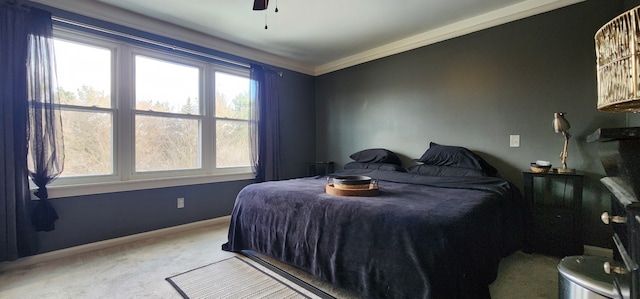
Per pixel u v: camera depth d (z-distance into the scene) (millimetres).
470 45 3014
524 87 2674
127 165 2812
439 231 1371
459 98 3098
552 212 2271
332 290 1776
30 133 2201
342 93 4305
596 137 783
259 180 3832
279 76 4156
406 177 2820
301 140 4480
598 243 2293
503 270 2043
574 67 2410
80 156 2555
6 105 2088
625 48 708
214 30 3189
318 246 1777
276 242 2074
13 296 1726
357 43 3631
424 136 3389
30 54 2203
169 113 3131
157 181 2953
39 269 2109
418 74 3439
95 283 1886
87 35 2545
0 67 2078
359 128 4094
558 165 2488
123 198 2754
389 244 1478
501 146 2816
